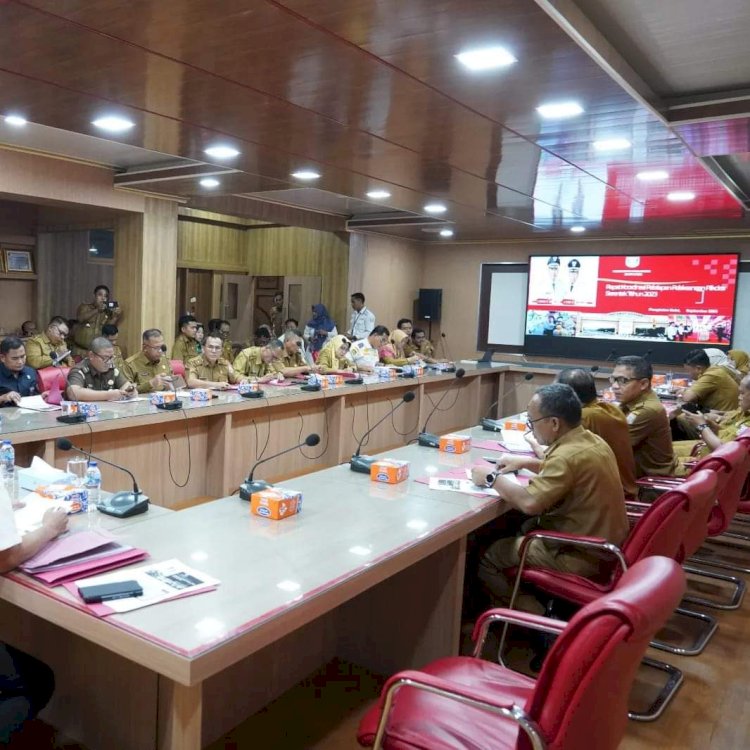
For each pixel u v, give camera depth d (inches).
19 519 74.8
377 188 227.5
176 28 100.7
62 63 117.4
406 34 99.3
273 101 135.7
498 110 134.1
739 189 219.5
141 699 70.1
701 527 98.6
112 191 249.1
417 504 92.9
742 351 288.7
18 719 60.9
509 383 341.4
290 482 103.0
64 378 174.6
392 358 303.3
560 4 91.3
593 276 351.3
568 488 92.7
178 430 174.1
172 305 277.4
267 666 89.3
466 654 103.7
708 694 97.1
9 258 312.5
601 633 43.4
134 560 68.1
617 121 137.6
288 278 382.6
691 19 101.9
